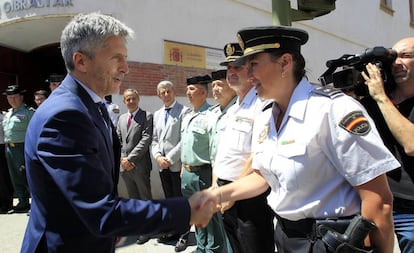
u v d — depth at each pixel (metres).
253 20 6.91
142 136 4.61
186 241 4.00
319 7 2.71
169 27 5.84
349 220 1.48
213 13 6.33
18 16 5.60
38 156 1.31
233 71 2.66
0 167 5.71
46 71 7.96
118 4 5.47
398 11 11.79
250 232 2.35
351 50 9.70
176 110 4.49
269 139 1.66
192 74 6.05
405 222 1.98
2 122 5.81
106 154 1.47
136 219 1.27
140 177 4.59
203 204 1.42
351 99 1.50
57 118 1.31
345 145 1.41
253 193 1.93
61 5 5.44
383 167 1.38
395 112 1.93
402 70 2.01
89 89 1.50
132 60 5.50
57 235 1.37
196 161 3.54
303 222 1.57
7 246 4.19
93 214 1.26
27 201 5.84
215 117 3.32
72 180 1.26
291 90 1.64
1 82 6.96
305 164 1.49
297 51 1.64
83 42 1.43
